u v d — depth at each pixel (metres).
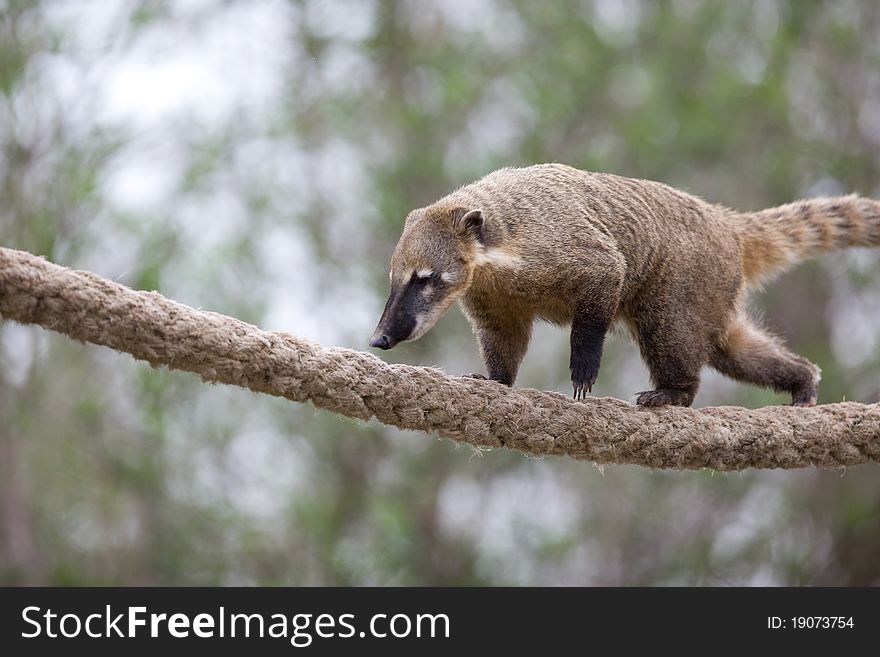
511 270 7.56
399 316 7.51
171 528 16.91
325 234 17.98
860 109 18.22
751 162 17.94
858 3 18.36
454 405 6.61
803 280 18.34
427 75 18.14
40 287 5.37
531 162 17.22
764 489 18.66
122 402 16.61
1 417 15.66
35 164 15.07
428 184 17.95
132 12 15.12
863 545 18.25
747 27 17.86
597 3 18.52
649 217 7.92
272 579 17.22
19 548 16.22
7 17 14.97
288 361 6.05
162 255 15.66
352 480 17.91
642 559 18.95
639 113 17.44
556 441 6.91
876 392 17.34
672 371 7.91
